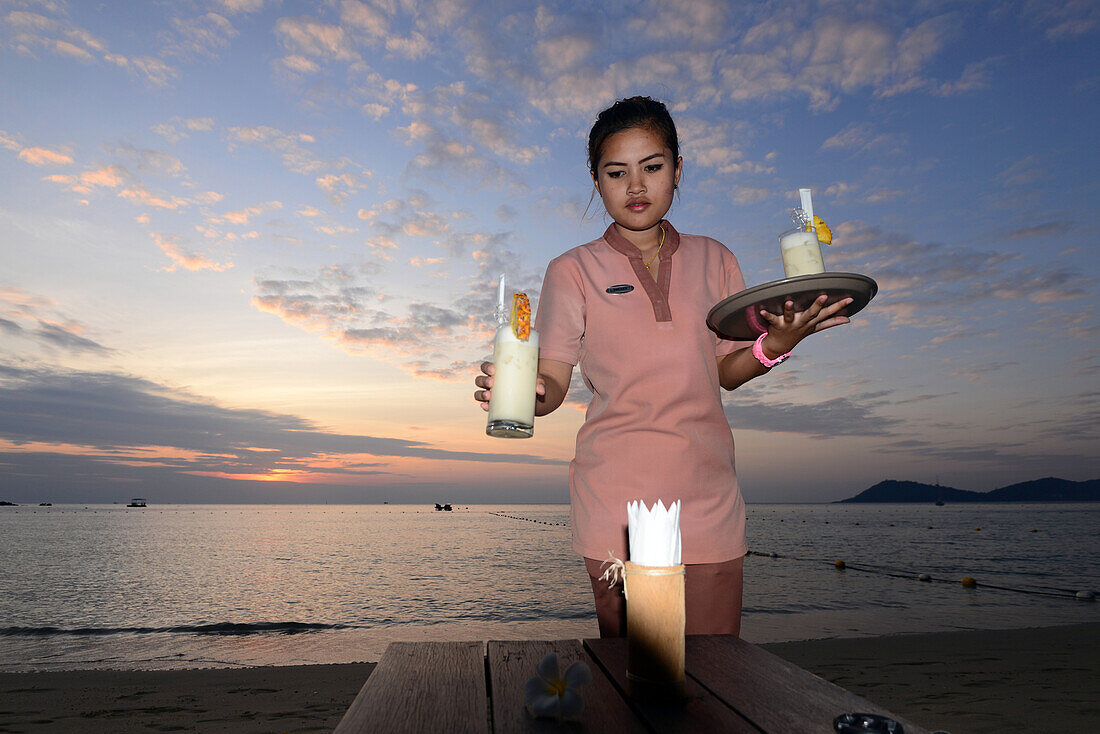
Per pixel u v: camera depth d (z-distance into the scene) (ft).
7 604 51.39
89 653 31.96
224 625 40.50
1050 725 14.80
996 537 149.07
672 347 5.32
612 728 2.64
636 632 2.93
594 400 5.71
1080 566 79.00
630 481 5.15
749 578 64.95
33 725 16.67
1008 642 27.55
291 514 431.02
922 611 42.88
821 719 2.65
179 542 136.15
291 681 22.15
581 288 5.71
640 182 5.36
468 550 114.93
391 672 3.41
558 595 54.95
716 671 3.34
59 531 180.45
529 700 2.79
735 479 5.46
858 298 4.55
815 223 5.23
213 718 17.11
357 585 63.10
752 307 4.65
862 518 312.91
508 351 4.59
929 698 17.80
